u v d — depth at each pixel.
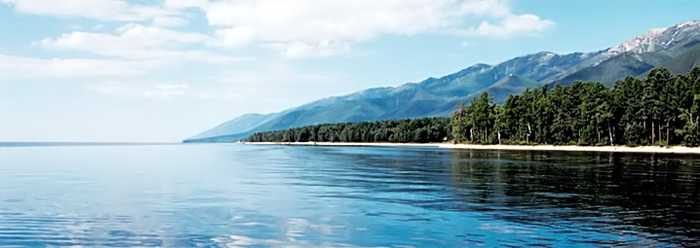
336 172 54.88
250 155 122.38
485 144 195.62
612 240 19.12
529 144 176.12
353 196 32.00
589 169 56.81
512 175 48.03
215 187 38.16
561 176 46.56
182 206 27.80
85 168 64.19
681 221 22.77
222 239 19.64
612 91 157.75
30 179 45.88
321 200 30.14
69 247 18.50
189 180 44.78
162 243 19.08
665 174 49.00
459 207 27.03
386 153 127.38
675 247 18.09
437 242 19.05
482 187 36.88
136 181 43.75
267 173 53.94
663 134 150.38
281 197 31.69
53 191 35.50
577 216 24.08
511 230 20.97
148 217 24.33
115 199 30.91
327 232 20.83
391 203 28.70
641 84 147.75
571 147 156.75
